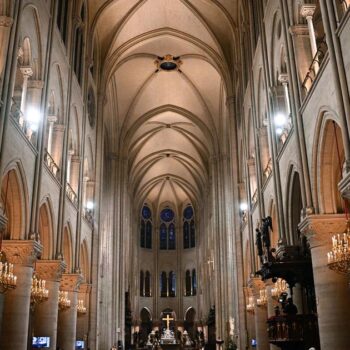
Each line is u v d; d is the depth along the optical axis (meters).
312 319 14.32
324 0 12.03
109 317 34.03
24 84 16.55
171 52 34.56
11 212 15.41
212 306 44.25
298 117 14.77
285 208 17.12
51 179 18.62
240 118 28.53
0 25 13.89
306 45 15.45
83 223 25.27
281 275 15.71
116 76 36.38
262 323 22.33
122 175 39.97
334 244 11.85
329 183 13.41
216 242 39.03
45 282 18.56
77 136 24.48
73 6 23.17
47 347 17.94
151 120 43.16
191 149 49.19
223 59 30.73
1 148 12.81
